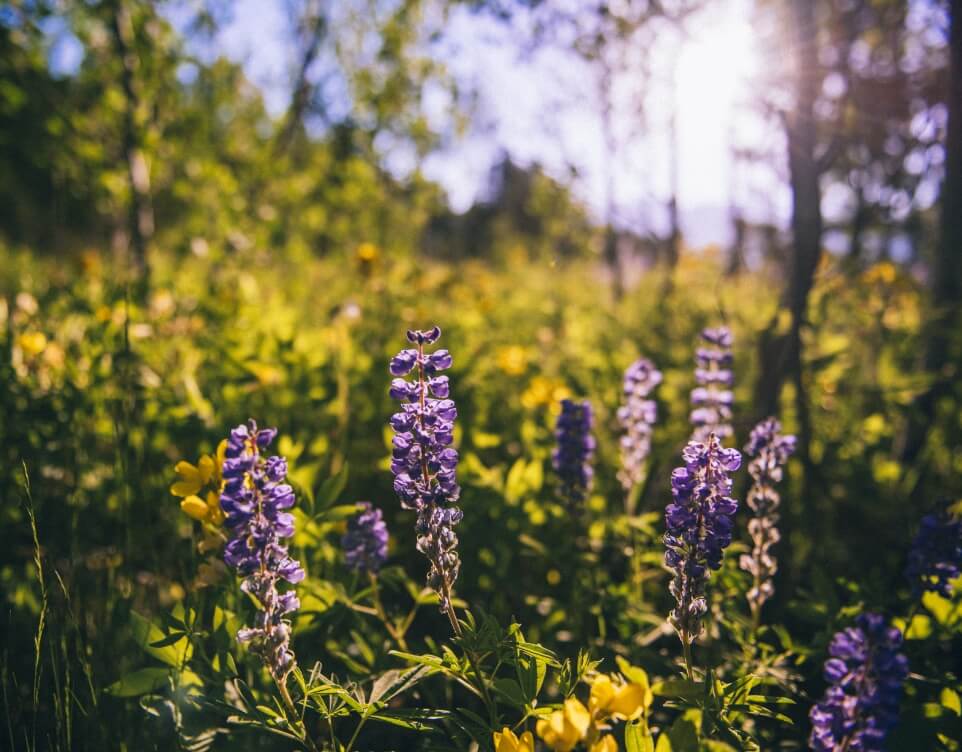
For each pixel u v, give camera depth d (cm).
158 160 230
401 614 98
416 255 329
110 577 88
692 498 65
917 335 158
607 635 95
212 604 80
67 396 113
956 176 134
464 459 113
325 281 238
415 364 68
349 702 65
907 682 75
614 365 159
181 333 143
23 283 179
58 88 222
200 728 70
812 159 113
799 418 116
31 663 89
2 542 104
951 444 139
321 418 127
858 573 107
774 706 79
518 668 65
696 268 278
